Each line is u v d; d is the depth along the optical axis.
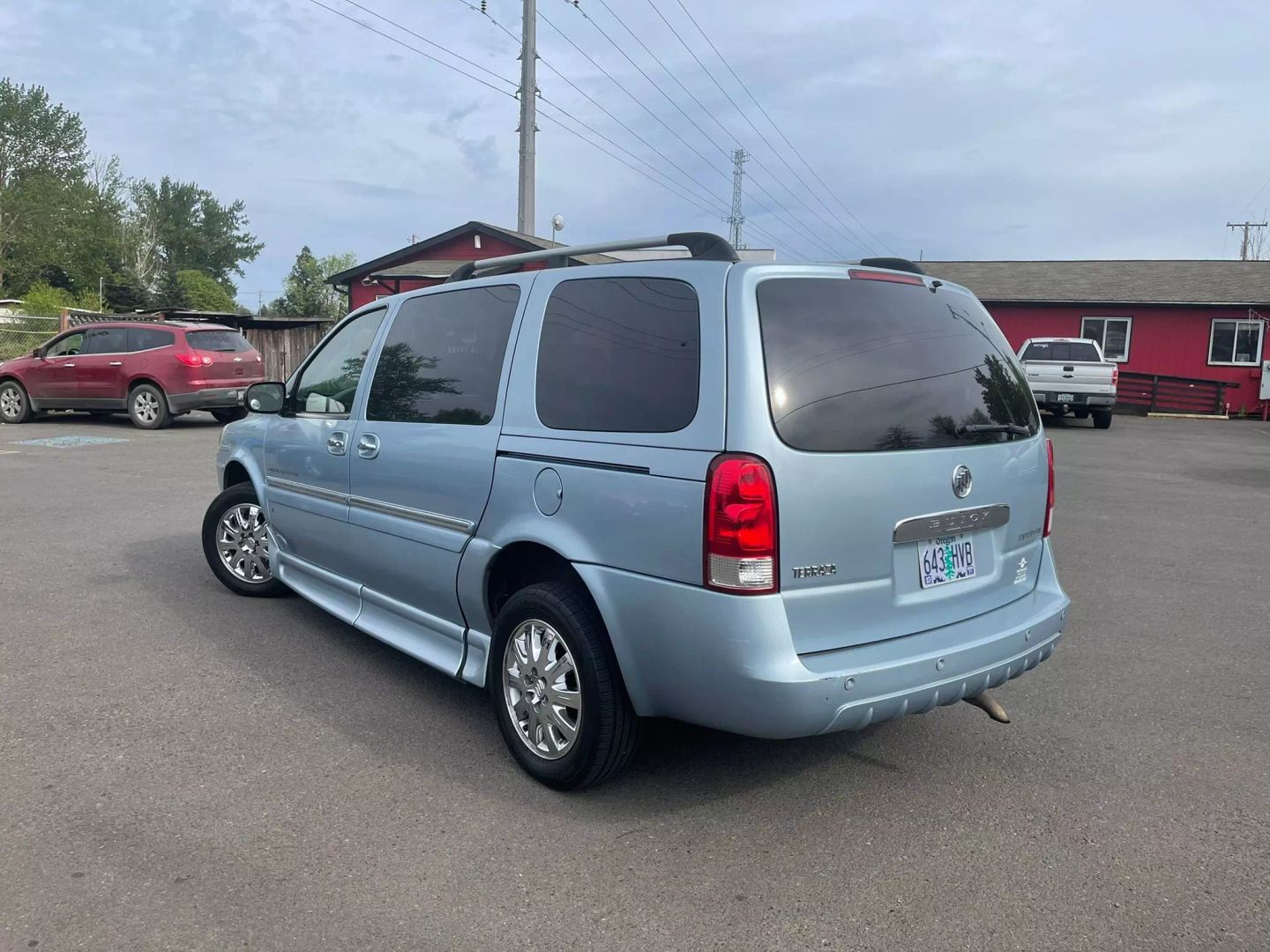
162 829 3.03
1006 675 3.31
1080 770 3.58
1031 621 3.42
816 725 2.81
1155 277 26.84
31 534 7.27
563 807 3.24
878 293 3.23
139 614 5.30
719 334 2.90
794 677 2.75
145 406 15.06
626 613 3.03
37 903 2.62
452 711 4.06
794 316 2.98
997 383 3.53
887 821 3.18
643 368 3.11
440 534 3.83
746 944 2.50
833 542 2.88
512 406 3.55
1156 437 17.53
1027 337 25.92
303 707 4.06
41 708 3.98
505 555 3.57
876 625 3.01
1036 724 4.03
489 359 3.75
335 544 4.62
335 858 2.89
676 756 3.67
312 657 4.68
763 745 3.78
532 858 2.91
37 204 61.22
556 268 3.61
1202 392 24.41
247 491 5.59
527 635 3.46
